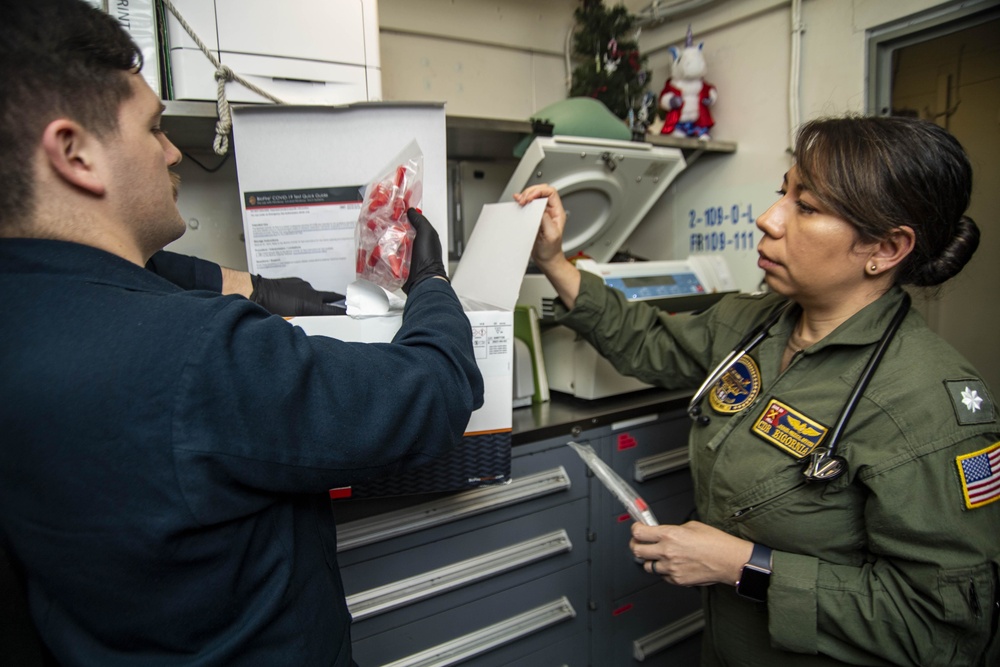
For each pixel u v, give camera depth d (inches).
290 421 18.3
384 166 36.4
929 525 26.3
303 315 33.9
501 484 40.2
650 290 58.4
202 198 53.9
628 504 35.6
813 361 32.5
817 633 29.7
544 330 60.5
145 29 39.3
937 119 60.9
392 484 38.1
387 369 20.8
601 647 53.8
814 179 29.7
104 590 17.5
